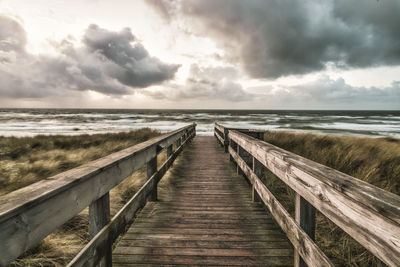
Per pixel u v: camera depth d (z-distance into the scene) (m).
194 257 1.86
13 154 7.89
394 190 3.80
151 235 2.18
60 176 1.12
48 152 8.01
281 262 1.80
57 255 2.10
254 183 2.85
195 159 6.04
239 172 4.39
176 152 5.09
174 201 3.05
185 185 3.76
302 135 10.25
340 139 9.12
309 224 1.42
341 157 5.28
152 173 2.92
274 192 3.68
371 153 6.14
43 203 0.90
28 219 0.83
